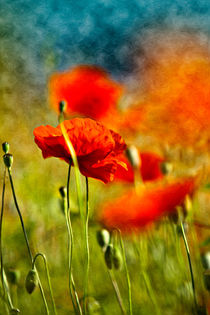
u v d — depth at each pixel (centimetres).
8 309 84
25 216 111
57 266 106
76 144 80
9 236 109
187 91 114
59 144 81
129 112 114
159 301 94
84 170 81
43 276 105
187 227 91
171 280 94
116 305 96
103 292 99
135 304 95
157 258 97
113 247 85
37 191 113
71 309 95
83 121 81
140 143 114
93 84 103
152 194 79
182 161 107
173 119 113
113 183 108
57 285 102
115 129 112
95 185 113
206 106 112
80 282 102
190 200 81
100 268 102
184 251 97
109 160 81
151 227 90
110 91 104
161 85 118
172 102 114
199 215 99
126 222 79
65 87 103
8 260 106
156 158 94
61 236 108
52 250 108
